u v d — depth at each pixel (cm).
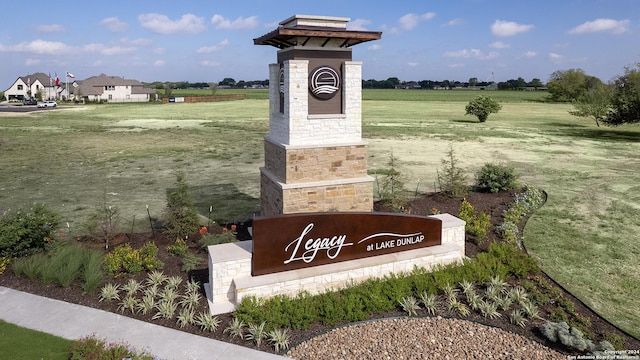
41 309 887
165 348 763
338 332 829
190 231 1283
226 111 6600
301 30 1067
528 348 784
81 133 4009
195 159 2727
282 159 1175
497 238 1335
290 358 742
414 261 1066
